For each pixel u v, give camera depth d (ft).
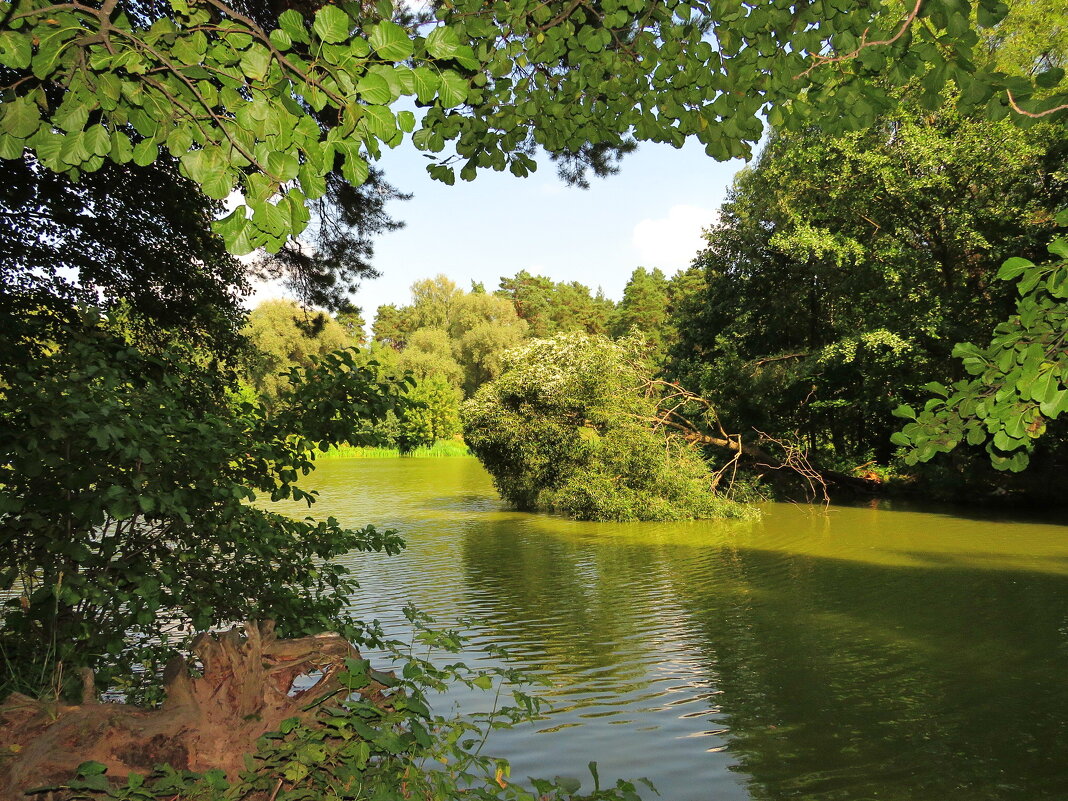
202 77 7.37
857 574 43.50
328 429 18.71
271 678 12.44
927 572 43.88
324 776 10.58
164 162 30.35
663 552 52.13
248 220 7.54
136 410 14.89
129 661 17.46
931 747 19.56
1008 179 71.77
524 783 17.12
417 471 143.74
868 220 81.41
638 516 70.03
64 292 31.94
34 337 28.04
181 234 34.06
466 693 23.68
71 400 13.37
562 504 72.84
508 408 80.84
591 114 13.44
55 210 29.71
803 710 22.34
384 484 113.39
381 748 10.40
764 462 87.51
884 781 17.67
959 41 9.97
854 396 93.81
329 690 12.33
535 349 79.92
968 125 70.23
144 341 35.50
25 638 15.08
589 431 75.66
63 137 7.69
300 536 19.25
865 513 73.46
